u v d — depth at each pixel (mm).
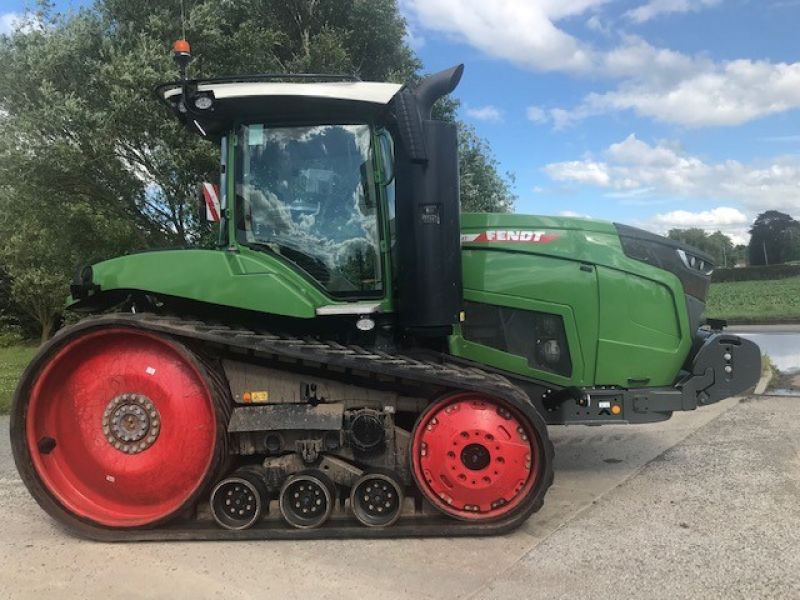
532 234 4402
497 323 4379
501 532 3674
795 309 21484
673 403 4336
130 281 3832
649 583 3098
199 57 8414
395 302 4008
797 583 3066
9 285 18953
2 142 7910
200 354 3846
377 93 3754
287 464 3781
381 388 3867
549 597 2988
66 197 8781
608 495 4367
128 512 3881
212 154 7992
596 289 4332
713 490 4391
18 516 4215
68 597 3072
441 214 3746
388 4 11062
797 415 6434
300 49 10680
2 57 8453
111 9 8805
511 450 3654
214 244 4617
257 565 3387
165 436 3822
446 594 3035
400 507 3701
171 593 3100
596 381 4355
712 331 4863
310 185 4020
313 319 4074
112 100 7812
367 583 3160
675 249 4422
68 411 3939
